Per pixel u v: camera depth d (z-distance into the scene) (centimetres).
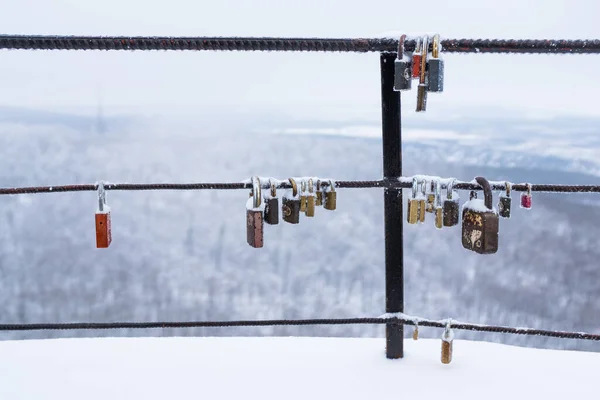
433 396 209
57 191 222
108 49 197
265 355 248
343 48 200
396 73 196
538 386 218
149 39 195
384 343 263
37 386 217
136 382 221
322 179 223
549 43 193
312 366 235
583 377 226
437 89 193
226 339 268
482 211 201
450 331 235
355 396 209
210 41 197
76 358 244
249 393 211
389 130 224
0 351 253
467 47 195
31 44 192
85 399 206
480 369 233
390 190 231
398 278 238
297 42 199
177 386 217
